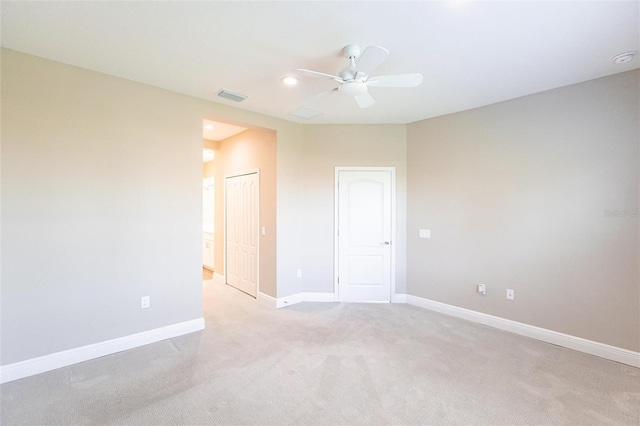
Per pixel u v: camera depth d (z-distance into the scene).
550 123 3.17
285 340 3.19
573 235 3.03
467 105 3.65
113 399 2.20
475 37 2.24
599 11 1.94
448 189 3.99
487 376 2.51
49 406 2.12
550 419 2.01
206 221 7.12
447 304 4.01
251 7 1.92
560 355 2.88
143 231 3.09
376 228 4.49
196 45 2.38
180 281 3.34
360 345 3.08
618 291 2.78
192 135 3.42
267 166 4.42
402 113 3.98
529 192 3.31
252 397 2.22
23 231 2.48
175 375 2.52
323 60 2.61
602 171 2.87
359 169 4.47
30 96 2.51
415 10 1.94
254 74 2.88
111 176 2.90
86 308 2.77
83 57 2.57
